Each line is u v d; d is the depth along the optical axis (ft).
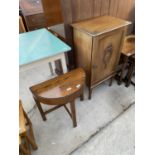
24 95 5.69
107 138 4.14
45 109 5.07
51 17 4.35
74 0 3.81
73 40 4.58
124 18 5.54
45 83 3.74
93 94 5.60
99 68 4.63
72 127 4.47
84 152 3.85
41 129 4.45
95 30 3.71
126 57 4.93
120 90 5.77
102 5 4.48
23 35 4.30
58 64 5.71
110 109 4.99
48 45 3.76
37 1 7.82
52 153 3.87
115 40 4.24
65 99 3.45
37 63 3.58
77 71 4.14
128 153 3.77
